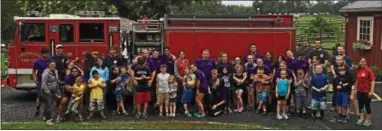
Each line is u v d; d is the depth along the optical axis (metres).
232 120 12.32
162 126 11.34
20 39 14.66
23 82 14.81
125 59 14.99
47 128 10.88
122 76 12.81
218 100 12.93
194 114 12.80
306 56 13.80
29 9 30.41
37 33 14.70
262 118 12.62
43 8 29.55
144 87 12.49
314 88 12.43
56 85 11.74
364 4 23.33
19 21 14.61
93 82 12.25
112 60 13.28
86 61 13.14
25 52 14.71
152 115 12.89
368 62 22.56
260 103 13.09
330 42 33.78
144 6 32.03
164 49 13.71
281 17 15.05
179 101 13.23
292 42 15.03
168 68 13.31
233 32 14.90
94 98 12.24
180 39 14.83
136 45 15.13
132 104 14.28
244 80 13.41
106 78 12.85
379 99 15.59
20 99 15.30
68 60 13.80
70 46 14.68
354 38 24.22
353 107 13.48
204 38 14.88
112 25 14.71
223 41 14.91
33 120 12.03
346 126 11.77
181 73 13.35
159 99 12.75
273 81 13.10
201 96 12.70
